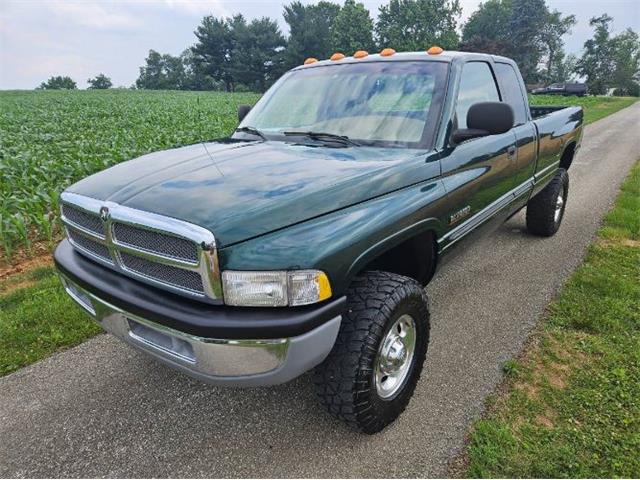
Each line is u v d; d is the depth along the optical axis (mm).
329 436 2594
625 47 89188
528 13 79938
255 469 2385
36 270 4945
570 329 3600
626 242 5488
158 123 17703
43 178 7324
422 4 73000
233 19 91875
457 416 2707
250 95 55469
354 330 2322
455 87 3262
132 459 2453
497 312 3900
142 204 2248
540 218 5496
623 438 2500
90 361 3301
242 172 2543
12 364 3252
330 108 3414
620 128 18016
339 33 76750
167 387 3025
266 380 2076
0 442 2572
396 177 2643
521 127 4273
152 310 2146
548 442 2482
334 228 2211
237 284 2004
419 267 3078
